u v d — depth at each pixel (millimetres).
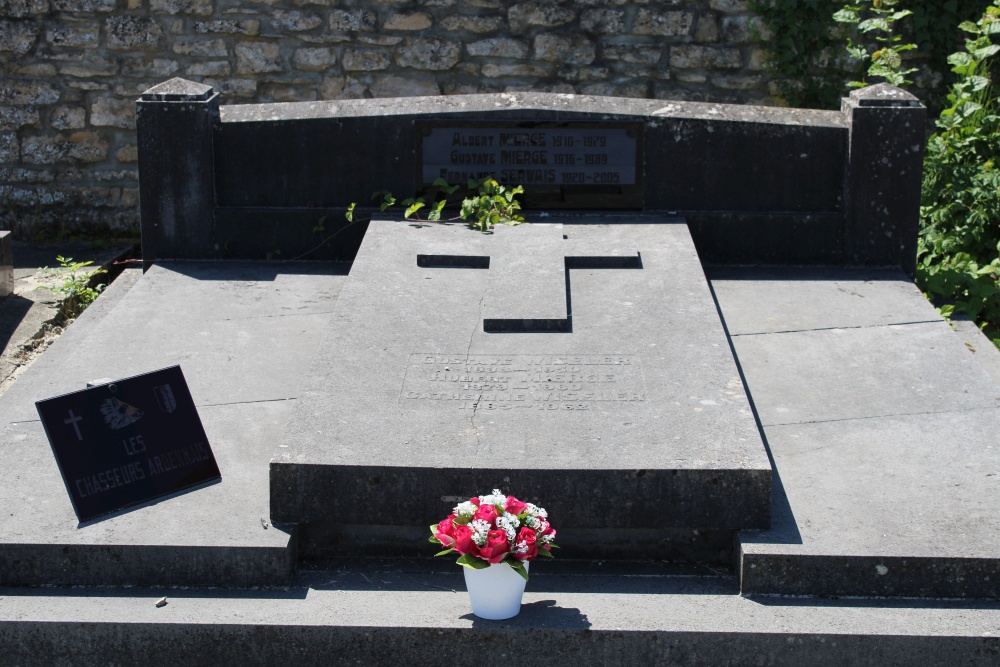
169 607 3623
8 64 8484
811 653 3471
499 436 4000
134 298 5688
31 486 4113
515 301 4895
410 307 4949
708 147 6090
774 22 8367
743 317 5438
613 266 5406
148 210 6238
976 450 4242
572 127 6086
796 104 8570
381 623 3516
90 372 4910
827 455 4234
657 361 4484
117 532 3816
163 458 4051
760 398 4652
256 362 4996
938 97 8664
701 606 3625
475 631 3484
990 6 7934
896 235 6129
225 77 8547
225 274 6059
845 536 3742
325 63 8531
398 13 8438
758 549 3684
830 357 5000
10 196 8703
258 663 3553
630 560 3928
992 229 7219
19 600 3678
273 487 3861
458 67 8547
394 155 6164
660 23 8438
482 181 6148
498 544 3363
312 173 6207
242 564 3752
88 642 3553
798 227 6145
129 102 8562
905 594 3660
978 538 3711
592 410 4156
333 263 6254
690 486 3801
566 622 3514
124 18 8406
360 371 4410
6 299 6898
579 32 8469
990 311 6688
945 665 3467
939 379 4781
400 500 3855
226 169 6223
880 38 8141
